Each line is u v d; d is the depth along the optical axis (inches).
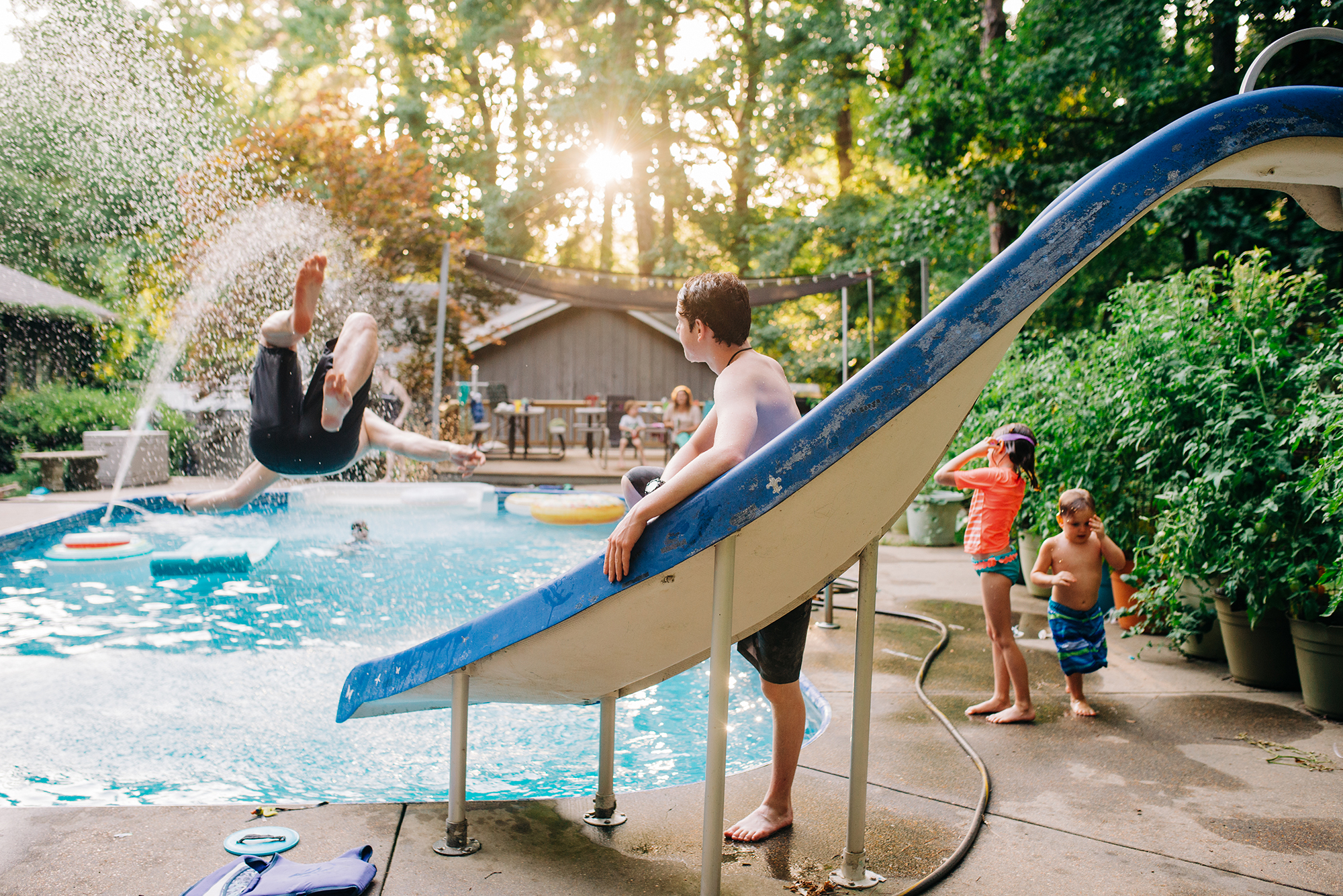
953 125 438.9
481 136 1056.8
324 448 157.6
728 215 1013.2
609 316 861.8
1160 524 172.7
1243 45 385.4
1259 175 83.0
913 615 213.5
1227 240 337.1
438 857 94.1
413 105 983.6
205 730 140.0
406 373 544.4
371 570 273.9
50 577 251.3
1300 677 154.2
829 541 85.5
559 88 1001.5
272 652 183.5
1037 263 75.8
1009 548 147.3
